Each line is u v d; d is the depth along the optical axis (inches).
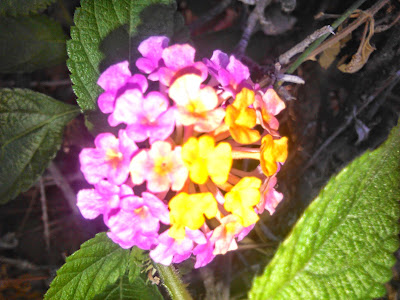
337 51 4.6
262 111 3.2
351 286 3.4
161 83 3.1
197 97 2.8
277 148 3.1
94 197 3.1
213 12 5.6
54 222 5.5
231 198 2.9
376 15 4.5
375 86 4.8
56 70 5.7
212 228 4.3
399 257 4.6
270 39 5.2
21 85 5.5
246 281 5.0
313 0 5.0
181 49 3.0
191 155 2.8
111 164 2.9
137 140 2.8
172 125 2.8
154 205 2.8
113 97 3.0
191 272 5.0
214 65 3.2
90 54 3.8
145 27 3.9
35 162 4.5
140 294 4.1
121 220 3.0
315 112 5.1
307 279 3.4
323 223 3.3
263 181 3.3
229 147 2.8
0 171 4.4
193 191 3.1
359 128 4.8
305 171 5.1
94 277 3.7
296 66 4.4
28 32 4.7
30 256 5.4
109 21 3.8
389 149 3.2
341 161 5.0
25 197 5.6
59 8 5.2
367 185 3.3
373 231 3.3
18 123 4.4
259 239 5.1
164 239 3.0
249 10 5.3
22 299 5.1
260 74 4.7
